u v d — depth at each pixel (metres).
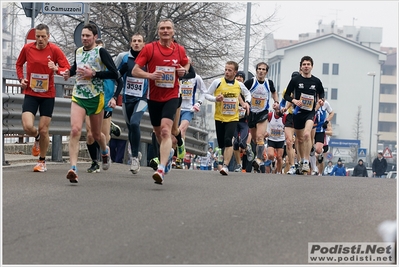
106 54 13.16
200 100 18.09
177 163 19.59
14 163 17.25
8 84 20.30
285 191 12.27
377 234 8.56
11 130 16.38
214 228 8.76
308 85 17.94
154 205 10.34
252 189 12.52
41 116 14.43
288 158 19.64
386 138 132.88
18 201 10.54
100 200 10.72
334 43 123.88
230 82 16.83
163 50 12.48
